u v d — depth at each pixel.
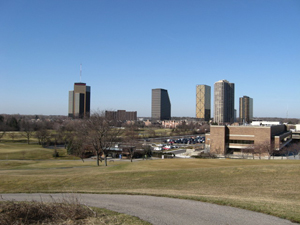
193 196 15.58
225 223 10.35
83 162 55.28
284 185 19.81
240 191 18.48
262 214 11.58
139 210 12.57
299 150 67.75
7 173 31.50
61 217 10.69
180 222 10.50
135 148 67.31
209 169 26.53
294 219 10.53
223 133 71.88
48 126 149.25
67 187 21.69
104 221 10.33
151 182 22.75
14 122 138.62
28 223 10.00
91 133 48.00
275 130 77.19
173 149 88.69
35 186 22.19
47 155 71.12
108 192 17.72
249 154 68.75
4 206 11.36
